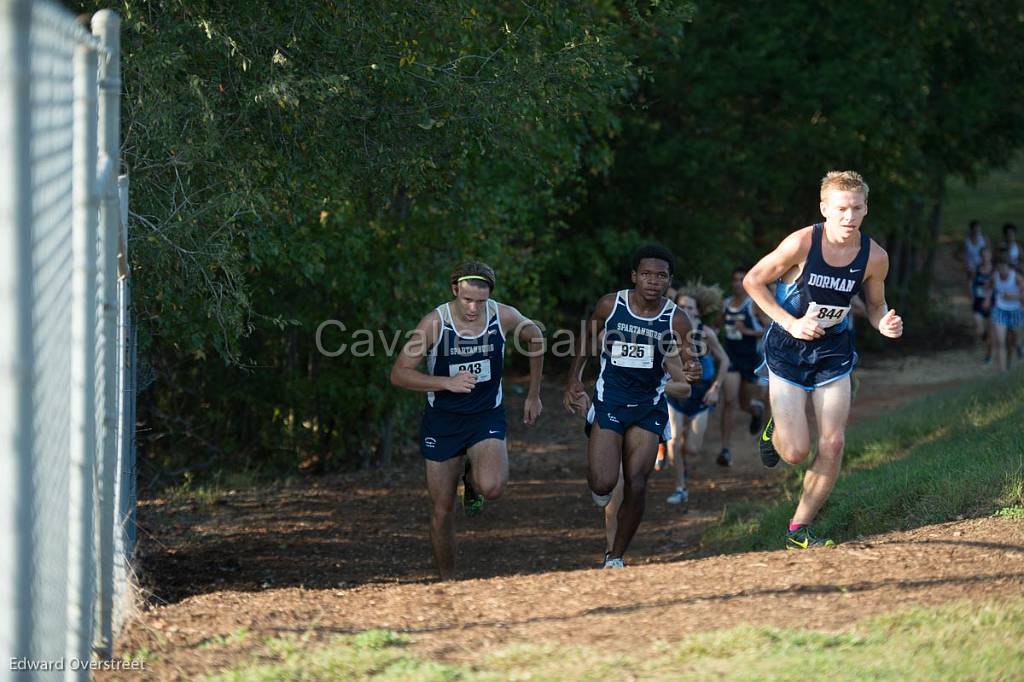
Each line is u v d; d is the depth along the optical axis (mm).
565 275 35844
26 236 5418
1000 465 14047
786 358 12008
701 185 37156
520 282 27062
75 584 7754
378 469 25406
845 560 10734
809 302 11703
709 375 21312
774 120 39250
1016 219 71625
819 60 38906
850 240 11469
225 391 24609
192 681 8305
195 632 9516
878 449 20453
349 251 22266
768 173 38469
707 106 36375
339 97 15609
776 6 37219
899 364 40188
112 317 9406
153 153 14398
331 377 24438
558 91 17562
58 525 7059
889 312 11703
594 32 18359
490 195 23719
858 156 39719
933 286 56531
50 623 6738
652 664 8133
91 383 7918
